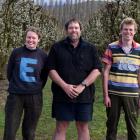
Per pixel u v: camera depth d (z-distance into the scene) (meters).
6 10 12.69
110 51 5.76
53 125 7.98
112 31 13.32
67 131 7.43
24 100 5.59
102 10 16.38
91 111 5.54
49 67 5.45
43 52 5.72
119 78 5.71
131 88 5.70
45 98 11.13
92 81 5.39
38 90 5.63
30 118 5.67
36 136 7.16
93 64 5.46
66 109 5.46
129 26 5.62
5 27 12.69
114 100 5.76
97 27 18.53
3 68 13.89
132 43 5.74
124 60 5.67
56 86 5.50
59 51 5.41
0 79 13.98
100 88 12.87
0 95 11.30
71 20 5.41
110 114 5.81
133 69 5.70
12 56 5.64
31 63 5.56
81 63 5.39
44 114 8.95
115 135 5.93
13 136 5.59
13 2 12.83
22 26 13.34
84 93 5.41
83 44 5.44
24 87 5.54
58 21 28.84
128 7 11.70
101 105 10.11
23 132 5.77
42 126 7.88
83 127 5.61
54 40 24.66
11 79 5.64
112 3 13.15
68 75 5.37
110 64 5.77
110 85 5.76
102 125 8.07
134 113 5.81
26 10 13.55
